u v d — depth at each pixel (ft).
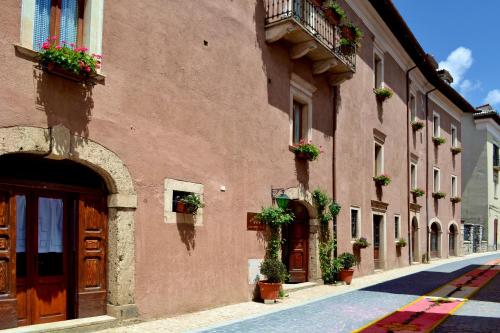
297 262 44.06
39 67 21.88
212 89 32.19
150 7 27.76
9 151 20.56
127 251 25.63
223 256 32.48
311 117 44.70
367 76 57.88
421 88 80.64
